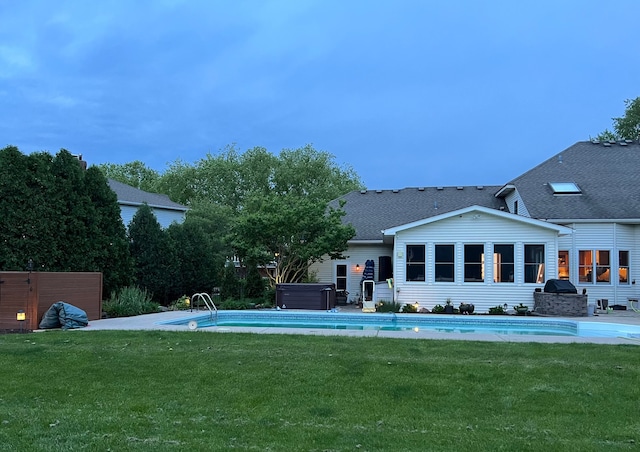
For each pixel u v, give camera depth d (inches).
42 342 344.5
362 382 245.0
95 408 207.2
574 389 233.9
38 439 167.5
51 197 580.1
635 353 306.3
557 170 872.9
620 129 1423.5
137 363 281.1
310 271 880.9
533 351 311.1
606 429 185.0
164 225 1112.2
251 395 226.8
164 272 735.1
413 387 237.6
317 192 1595.7
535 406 212.2
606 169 859.4
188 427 183.2
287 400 219.8
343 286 880.9
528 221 675.4
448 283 699.4
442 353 304.5
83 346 328.5
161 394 228.7
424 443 167.5
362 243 864.3
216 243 997.8
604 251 745.6
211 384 243.9
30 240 558.9
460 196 992.2
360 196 1059.9
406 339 356.2
